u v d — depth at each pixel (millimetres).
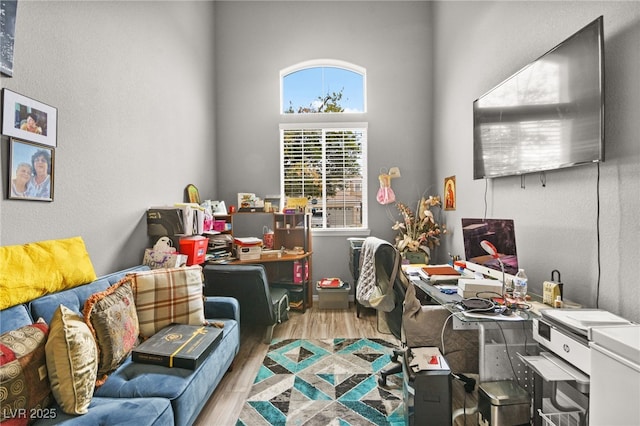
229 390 2090
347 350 2680
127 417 1203
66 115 1788
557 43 1952
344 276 4184
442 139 3793
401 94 4188
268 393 2053
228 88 4223
